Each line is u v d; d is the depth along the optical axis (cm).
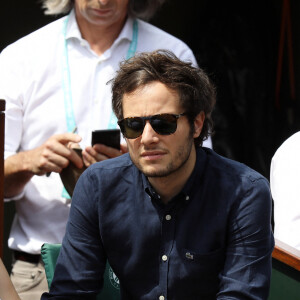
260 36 1177
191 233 565
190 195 564
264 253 561
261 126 1169
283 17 1187
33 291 813
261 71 1172
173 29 1200
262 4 1181
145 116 527
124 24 841
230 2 1173
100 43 828
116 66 827
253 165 1166
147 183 565
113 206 575
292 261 637
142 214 570
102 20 805
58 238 812
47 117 813
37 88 815
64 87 815
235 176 564
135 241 572
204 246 562
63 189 807
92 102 817
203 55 1166
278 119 1188
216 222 561
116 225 574
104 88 819
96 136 747
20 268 824
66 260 589
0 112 645
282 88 1210
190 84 539
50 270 638
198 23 1202
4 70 821
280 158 752
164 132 527
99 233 587
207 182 565
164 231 566
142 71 532
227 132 1152
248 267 555
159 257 569
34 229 816
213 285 574
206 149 589
